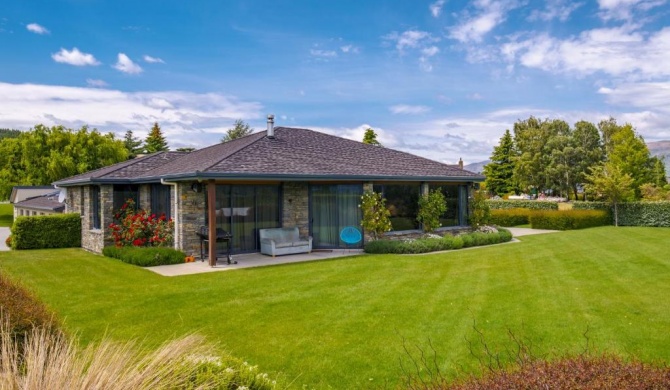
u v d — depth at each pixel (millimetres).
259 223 16438
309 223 17203
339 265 13375
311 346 6609
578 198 50438
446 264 13336
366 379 5543
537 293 9445
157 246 15469
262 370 5812
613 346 6336
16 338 4074
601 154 46469
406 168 18469
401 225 18094
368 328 7359
